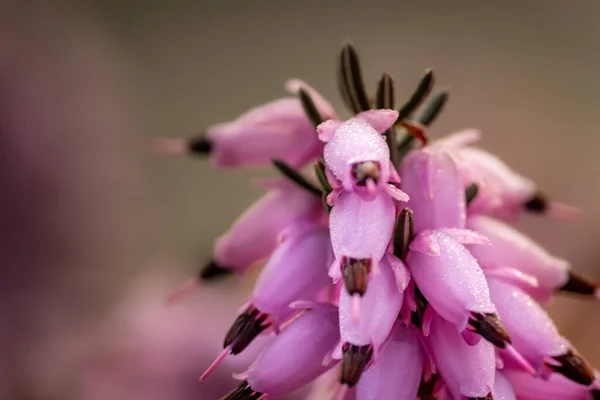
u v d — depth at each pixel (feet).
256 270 0.43
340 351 0.36
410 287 0.37
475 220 0.39
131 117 1.08
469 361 0.36
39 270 0.87
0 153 0.87
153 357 0.64
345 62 0.39
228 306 0.66
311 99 0.39
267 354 0.37
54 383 0.70
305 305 0.38
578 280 0.39
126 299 0.74
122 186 1.00
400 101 1.10
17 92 0.90
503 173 0.40
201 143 0.41
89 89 0.99
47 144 0.91
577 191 1.06
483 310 0.35
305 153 0.41
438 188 0.37
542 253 0.39
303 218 0.40
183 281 0.73
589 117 1.10
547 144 1.09
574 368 0.37
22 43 0.93
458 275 0.36
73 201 0.92
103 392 0.64
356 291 0.34
